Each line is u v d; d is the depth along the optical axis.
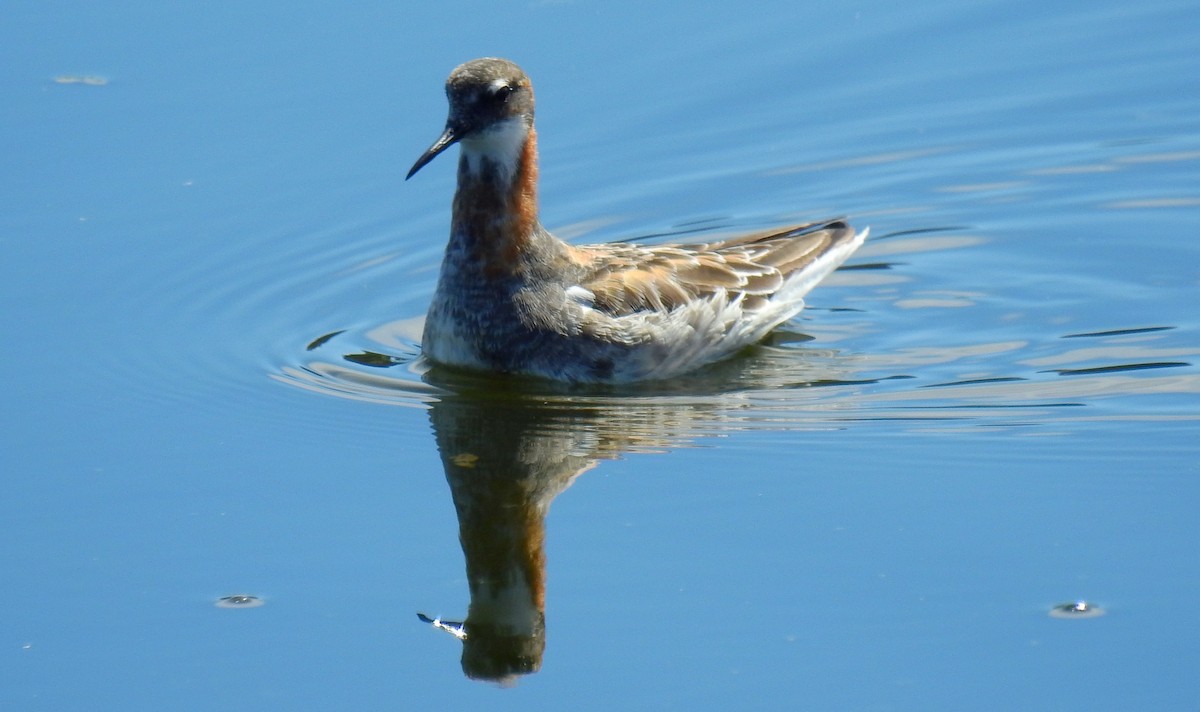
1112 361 13.57
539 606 10.16
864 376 13.47
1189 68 18.84
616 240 16.39
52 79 17.80
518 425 12.52
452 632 9.91
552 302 13.16
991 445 11.96
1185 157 17.55
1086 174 17.38
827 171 17.44
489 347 13.29
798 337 14.48
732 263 14.11
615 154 17.67
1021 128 18.02
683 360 13.57
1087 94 18.55
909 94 18.61
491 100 12.73
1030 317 14.66
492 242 13.08
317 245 15.88
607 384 13.29
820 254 14.69
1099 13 19.83
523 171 12.99
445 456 12.05
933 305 15.08
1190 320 14.38
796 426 12.41
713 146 17.80
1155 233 16.23
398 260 15.77
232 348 14.09
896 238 16.50
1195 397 12.70
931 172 17.53
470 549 10.82
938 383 13.24
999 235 16.45
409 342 14.31
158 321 14.51
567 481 11.61
